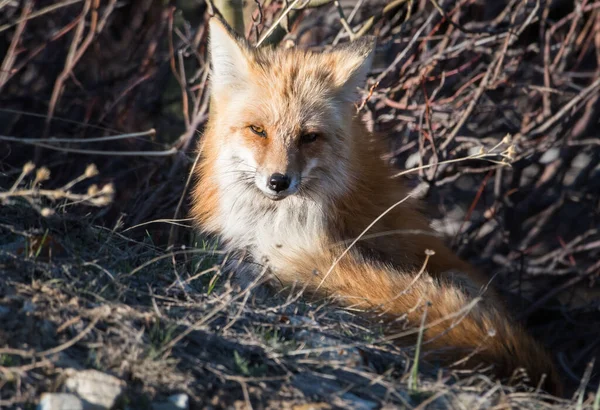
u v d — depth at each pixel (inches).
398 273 323.6
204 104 510.6
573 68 626.2
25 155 647.1
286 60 385.1
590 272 585.6
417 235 387.9
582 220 672.4
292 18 509.0
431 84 622.2
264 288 337.7
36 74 701.3
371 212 378.0
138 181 596.7
